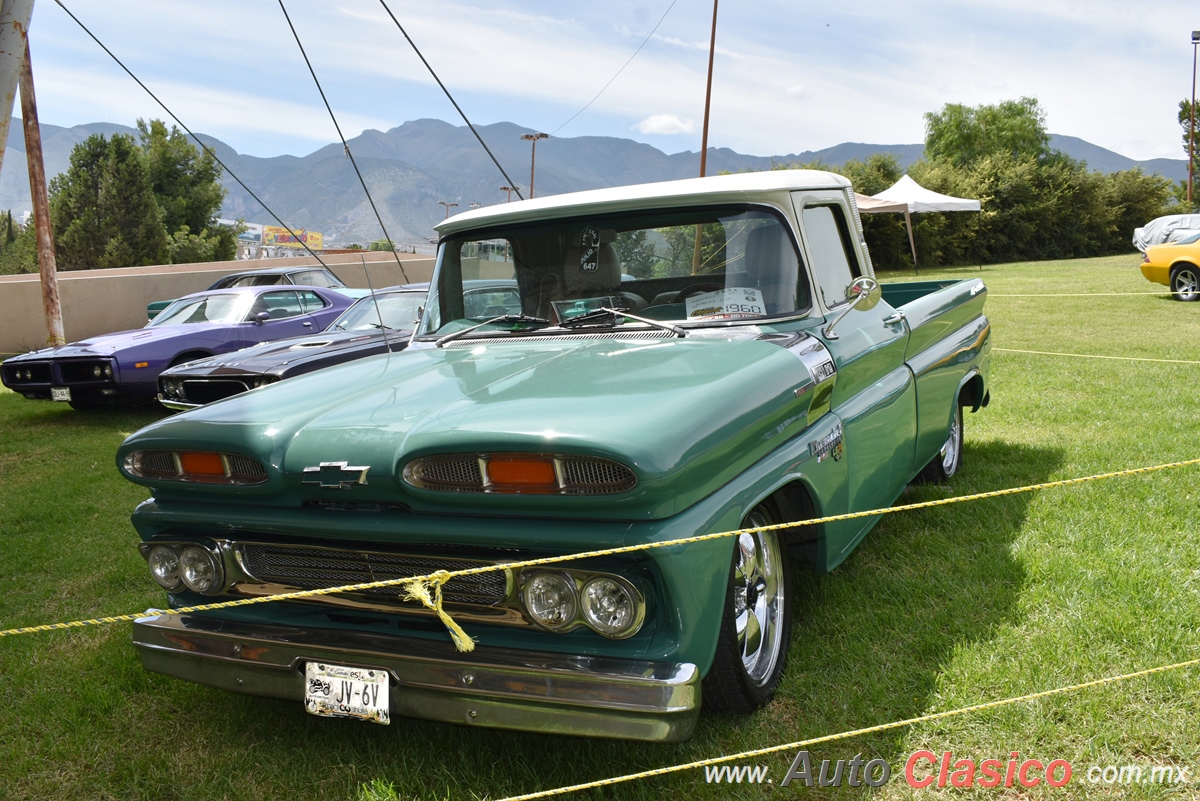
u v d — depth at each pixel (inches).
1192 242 638.5
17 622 163.9
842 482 124.9
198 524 105.6
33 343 625.3
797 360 113.9
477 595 92.3
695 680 83.4
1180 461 204.5
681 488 86.8
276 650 98.4
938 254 1450.5
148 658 107.6
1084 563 146.6
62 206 1627.7
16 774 110.7
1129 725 100.0
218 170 1983.3
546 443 84.3
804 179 139.9
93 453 317.7
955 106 2369.6
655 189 137.6
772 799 93.2
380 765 105.3
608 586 85.0
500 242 141.9
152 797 104.7
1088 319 537.3
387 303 341.7
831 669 118.6
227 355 314.8
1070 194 1632.6
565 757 103.3
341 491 95.3
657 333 125.3
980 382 213.6
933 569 149.9
